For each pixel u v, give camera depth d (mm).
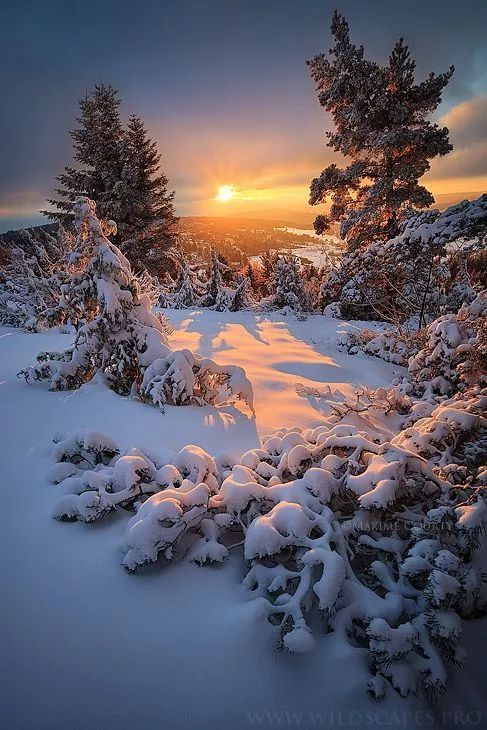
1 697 1367
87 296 4309
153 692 1414
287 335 8867
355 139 15203
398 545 1982
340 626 1655
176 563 1964
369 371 6414
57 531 2145
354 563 2062
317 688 1478
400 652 1509
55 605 1718
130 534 1840
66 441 2752
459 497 2252
